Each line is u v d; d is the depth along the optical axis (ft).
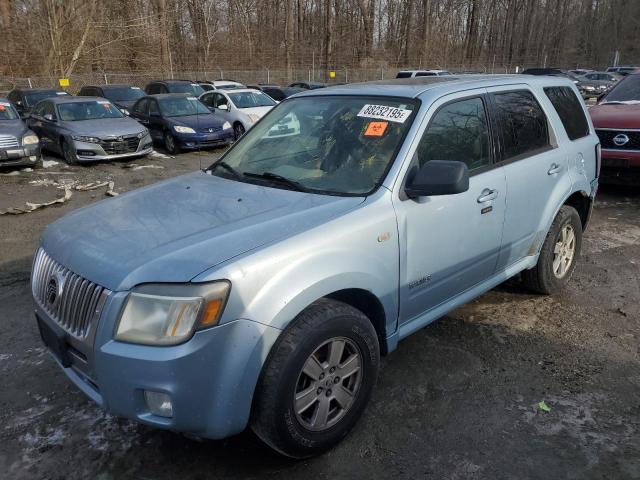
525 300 15.07
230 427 7.91
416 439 9.57
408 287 10.23
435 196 10.48
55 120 40.70
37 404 10.67
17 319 14.28
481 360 12.06
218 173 12.10
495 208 11.92
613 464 8.91
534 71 102.53
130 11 102.63
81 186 31.07
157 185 11.84
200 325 7.45
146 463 9.09
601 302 14.97
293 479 8.70
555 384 11.13
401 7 151.84
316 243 8.55
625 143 24.80
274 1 136.77
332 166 10.72
